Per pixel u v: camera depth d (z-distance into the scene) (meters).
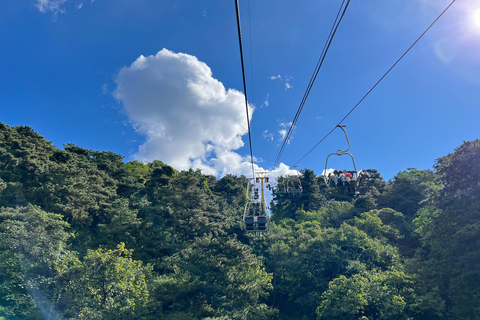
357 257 47.81
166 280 31.59
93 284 25.41
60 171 43.44
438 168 39.72
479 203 29.33
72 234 34.44
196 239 38.09
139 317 27.14
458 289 28.27
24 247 26.77
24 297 24.62
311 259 49.28
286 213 82.19
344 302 35.69
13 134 50.50
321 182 91.50
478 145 32.84
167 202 50.72
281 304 50.12
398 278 35.41
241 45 6.47
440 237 33.25
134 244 39.41
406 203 67.94
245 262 36.56
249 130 10.47
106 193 49.44
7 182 38.62
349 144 16.34
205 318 29.09
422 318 32.66
